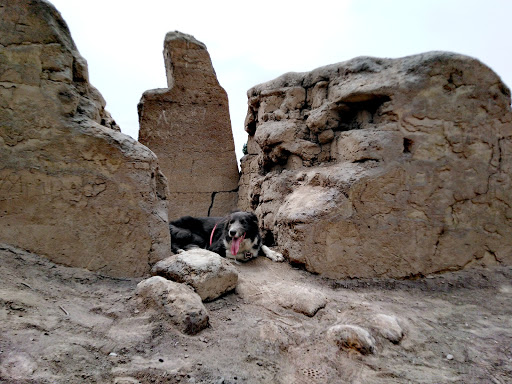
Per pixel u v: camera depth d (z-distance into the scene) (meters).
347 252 4.55
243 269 4.82
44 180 3.60
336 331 2.94
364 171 4.68
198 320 2.85
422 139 4.73
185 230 6.02
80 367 2.11
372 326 3.11
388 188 4.64
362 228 4.58
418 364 2.69
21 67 3.61
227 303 3.52
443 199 4.71
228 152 9.12
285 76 6.25
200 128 8.92
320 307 3.50
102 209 3.78
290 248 4.82
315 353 2.75
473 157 4.81
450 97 4.79
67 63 3.83
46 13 3.76
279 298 3.63
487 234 4.77
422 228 4.62
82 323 2.62
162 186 4.44
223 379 2.25
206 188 8.80
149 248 3.96
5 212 3.45
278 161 6.16
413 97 4.73
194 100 8.92
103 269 3.72
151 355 2.42
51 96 3.70
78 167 3.73
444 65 4.76
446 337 3.12
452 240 4.66
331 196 4.69
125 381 2.06
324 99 5.59
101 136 3.84
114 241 3.80
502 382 2.47
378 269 4.54
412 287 4.38
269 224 5.94
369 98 5.01
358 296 4.03
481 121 4.86
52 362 2.07
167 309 2.91
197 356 2.49
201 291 3.35
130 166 3.95
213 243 5.81
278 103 6.27
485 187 4.82
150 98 8.58
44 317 2.56
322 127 5.48
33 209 3.54
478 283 4.40
